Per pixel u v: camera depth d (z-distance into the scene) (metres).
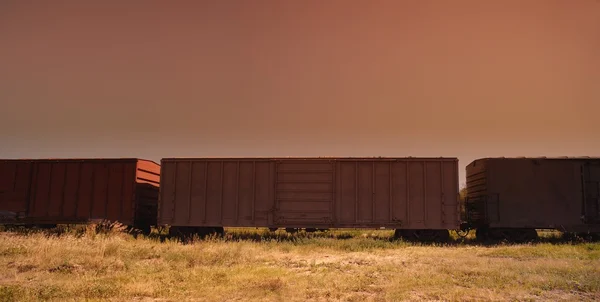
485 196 18.86
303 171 18.95
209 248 13.68
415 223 18.17
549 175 18.69
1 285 8.70
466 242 18.53
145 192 20.86
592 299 7.72
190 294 8.11
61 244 12.97
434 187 18.28
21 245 13.08
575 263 11.27
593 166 18.69
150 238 18.33
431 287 8.59
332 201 18.64
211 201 19.20
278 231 22.38
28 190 20.56
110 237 15.64
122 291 8.17
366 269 10.74
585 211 18.38
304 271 10.78
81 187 20.23
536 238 18.78
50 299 7.66
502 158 18.94
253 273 10.05
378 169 18.66
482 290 8.24
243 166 19.30
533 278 9.22
